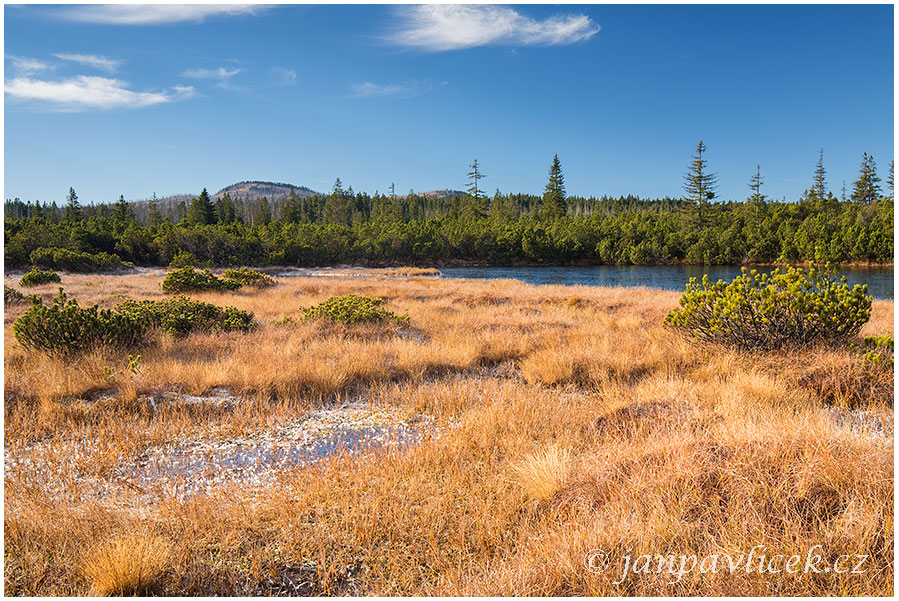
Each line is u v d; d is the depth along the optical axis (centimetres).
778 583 250
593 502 346
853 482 318
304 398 620
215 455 468
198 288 1791
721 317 739
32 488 384
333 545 322
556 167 8888
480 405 582
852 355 629
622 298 1603
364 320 1053
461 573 287
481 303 1548
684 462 355
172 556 305
